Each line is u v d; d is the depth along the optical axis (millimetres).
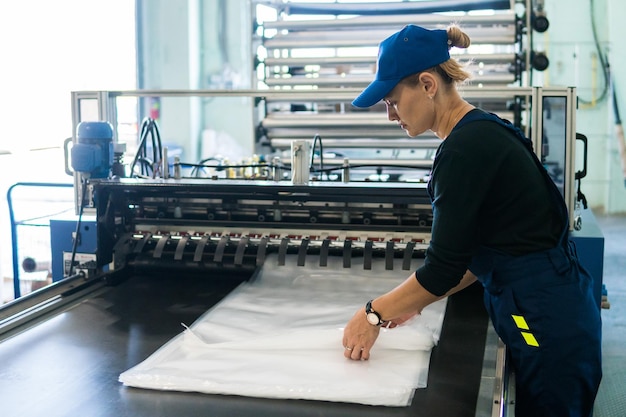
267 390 1394
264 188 2178
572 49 5949
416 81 1509
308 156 2258
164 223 2410
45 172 5523
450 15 3904
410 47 1478
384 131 3900
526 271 1591
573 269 1626
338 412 1326
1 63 5328
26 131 5480
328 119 3920
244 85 6289
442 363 1577
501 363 1466
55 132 5680
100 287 2234
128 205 2422
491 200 1557
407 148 3936
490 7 3928
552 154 2537
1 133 5309
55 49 5699
